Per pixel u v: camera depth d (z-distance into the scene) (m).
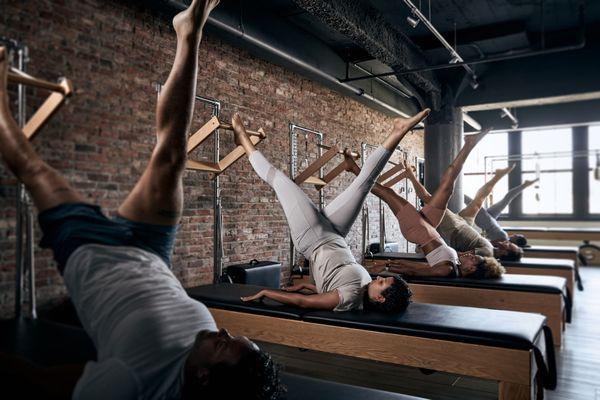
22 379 1.58
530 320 2.53
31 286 2.70
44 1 3.00
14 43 2.70
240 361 1.40
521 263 5.07
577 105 8.43
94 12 3.30
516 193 7.37
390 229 7.98
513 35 5.51
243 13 4.06
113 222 1.67
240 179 4.63
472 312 2.71
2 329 2.45
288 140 5.27
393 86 7.52
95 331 1.52
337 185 6.38
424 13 5.18
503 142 10.80
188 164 3.37
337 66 5.74
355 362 3.39
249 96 4.71
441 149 6.74
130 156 3.55
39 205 1.61
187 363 1.43
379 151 2.89
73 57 3.17
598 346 3.88
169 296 1.59
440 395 2.82
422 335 2.41
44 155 3.02
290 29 4.79
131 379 1.37
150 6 3.64
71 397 1.43
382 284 2.72
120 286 1.52
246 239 4.70
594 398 2.83
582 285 6.64
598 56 6.02
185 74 1.77
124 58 3.51
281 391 1.52
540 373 2.32
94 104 3.30
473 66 6.54
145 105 3.67
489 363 2.26
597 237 8.87
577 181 10.15
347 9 4.17
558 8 5.13
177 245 3.94
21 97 2.74
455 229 5.08
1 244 2.87
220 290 3.44
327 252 3.00
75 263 1.55
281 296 2.86
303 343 2.71
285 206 3.09
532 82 6.41
